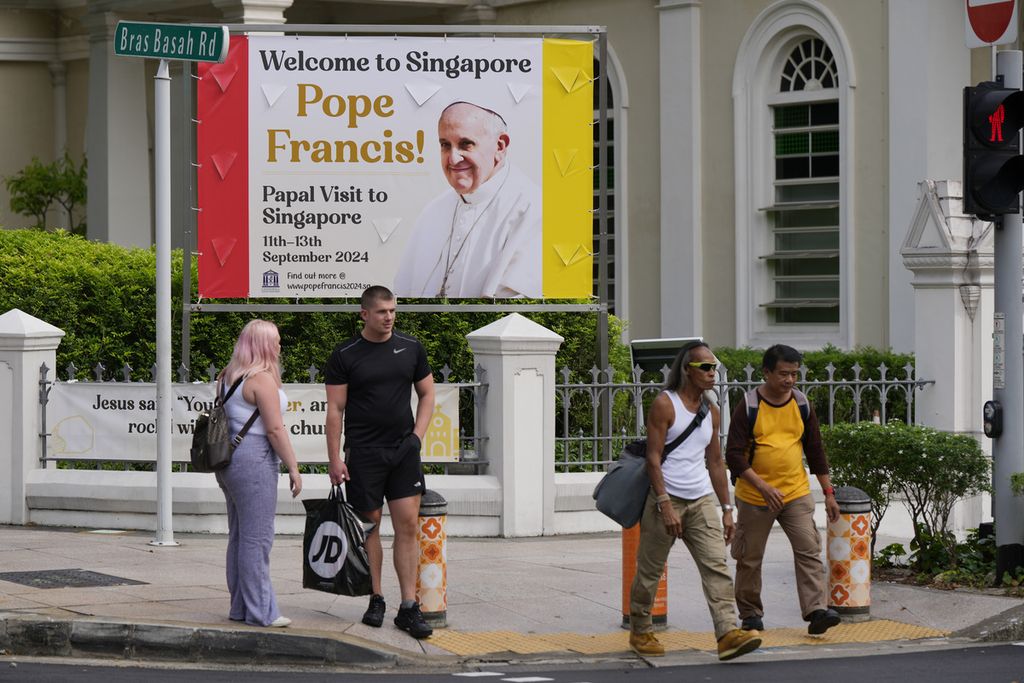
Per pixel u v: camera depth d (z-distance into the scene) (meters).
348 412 14.15
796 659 13.98
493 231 21.66
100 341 22.19
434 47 21.56
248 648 13.72
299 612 14.85
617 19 32.81
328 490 19.75
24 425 20.23
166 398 18.47
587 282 21.78
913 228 21.97
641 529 13.99
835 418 24.27
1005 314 16.48
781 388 14.60
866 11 28.89
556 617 15.41
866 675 13.10
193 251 22.77
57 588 15.44
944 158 28.11
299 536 19.81
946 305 21.77
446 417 19.77
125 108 34.59
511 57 21.56
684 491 13.80
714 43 31.27
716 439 14.17
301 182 21.61
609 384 20.69
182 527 19.72
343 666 13.63
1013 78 16.28
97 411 20.17
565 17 33.50
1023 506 16.45
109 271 22.30
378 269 21.70
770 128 30.70
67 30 40.03
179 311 22.39
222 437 13.74
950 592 16.12
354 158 21.61
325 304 21.80
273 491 14.04
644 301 32.47
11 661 13.48
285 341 22.41
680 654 14.22
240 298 22.11
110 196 34.41
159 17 34.66
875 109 28.77
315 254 21.67
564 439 20.59
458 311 21.70
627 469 13.95
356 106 21.56
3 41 39.72
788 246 30.56
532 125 21.62
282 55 21.55
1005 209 15.99
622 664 13.80
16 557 17.41
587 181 21.70
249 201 21.64
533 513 20.02
